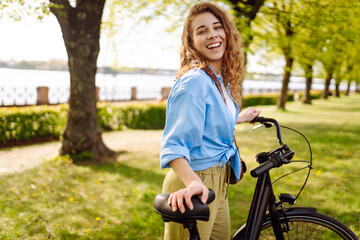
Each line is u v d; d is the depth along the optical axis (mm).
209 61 1562
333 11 6660
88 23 5758
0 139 8203
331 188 4273
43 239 2996
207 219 1132
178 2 6145
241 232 1749
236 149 1585
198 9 1538
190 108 1281
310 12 6586
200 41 1506
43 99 12781
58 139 9336
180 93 1308
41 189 4484
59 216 3559
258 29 8070
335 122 13117
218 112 1394
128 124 11898
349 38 7000
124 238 3035
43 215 3562
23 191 4391
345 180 4664
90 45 5953
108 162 6242
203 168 1438
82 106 6160
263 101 24281
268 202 1655
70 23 5766
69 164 5926
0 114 8250
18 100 12086
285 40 6730
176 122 1284
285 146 1630
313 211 1697
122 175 5336
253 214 1608
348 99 34750
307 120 13875
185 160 1237
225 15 1561
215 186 1479
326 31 7035
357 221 3133
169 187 1514
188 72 1393
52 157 6188
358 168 5336
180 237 1494
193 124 1273
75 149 6172
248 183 4543
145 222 3311
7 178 5027
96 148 6379
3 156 6941
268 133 9430
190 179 1191
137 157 6766
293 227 2373
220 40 1525
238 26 5938
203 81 1349
